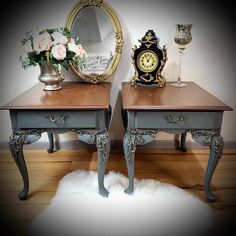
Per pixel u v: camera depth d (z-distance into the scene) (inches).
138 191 59.9
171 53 69.6
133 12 65.9
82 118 51.0
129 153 54.1
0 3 65.1
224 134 79.0
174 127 52.0
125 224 50.3
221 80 72.5
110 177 65.6
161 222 50.9
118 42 66.2
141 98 54.5
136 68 62.7
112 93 73.2
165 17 66.3
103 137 52.7
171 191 60.0
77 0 65.2
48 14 66.3
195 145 80.0
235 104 74.9
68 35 58.4
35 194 59.4
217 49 69.4
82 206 55.4
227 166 70.6
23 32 67.8
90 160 74.3
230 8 65.5
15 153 53.4
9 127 77.8
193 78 72.4
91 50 67.9
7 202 56.8
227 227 49.6
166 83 68.2
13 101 52.1
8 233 48.1
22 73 71.8
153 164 72.2
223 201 56.9
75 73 68.9
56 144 80.4
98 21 65.6
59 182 63.8
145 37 60.2
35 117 50.8
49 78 58.4
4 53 69.6
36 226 49.9
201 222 50.8
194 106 49.5
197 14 66.1
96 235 47.6
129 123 52.3
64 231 48.7
